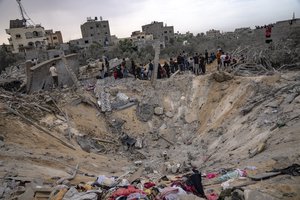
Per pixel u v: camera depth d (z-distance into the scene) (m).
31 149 11.57
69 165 11.15
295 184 7.01
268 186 7.08
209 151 14.52
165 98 20.00
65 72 22.02
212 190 7.93
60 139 14.07
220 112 17.38
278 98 14.38
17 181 8.22
